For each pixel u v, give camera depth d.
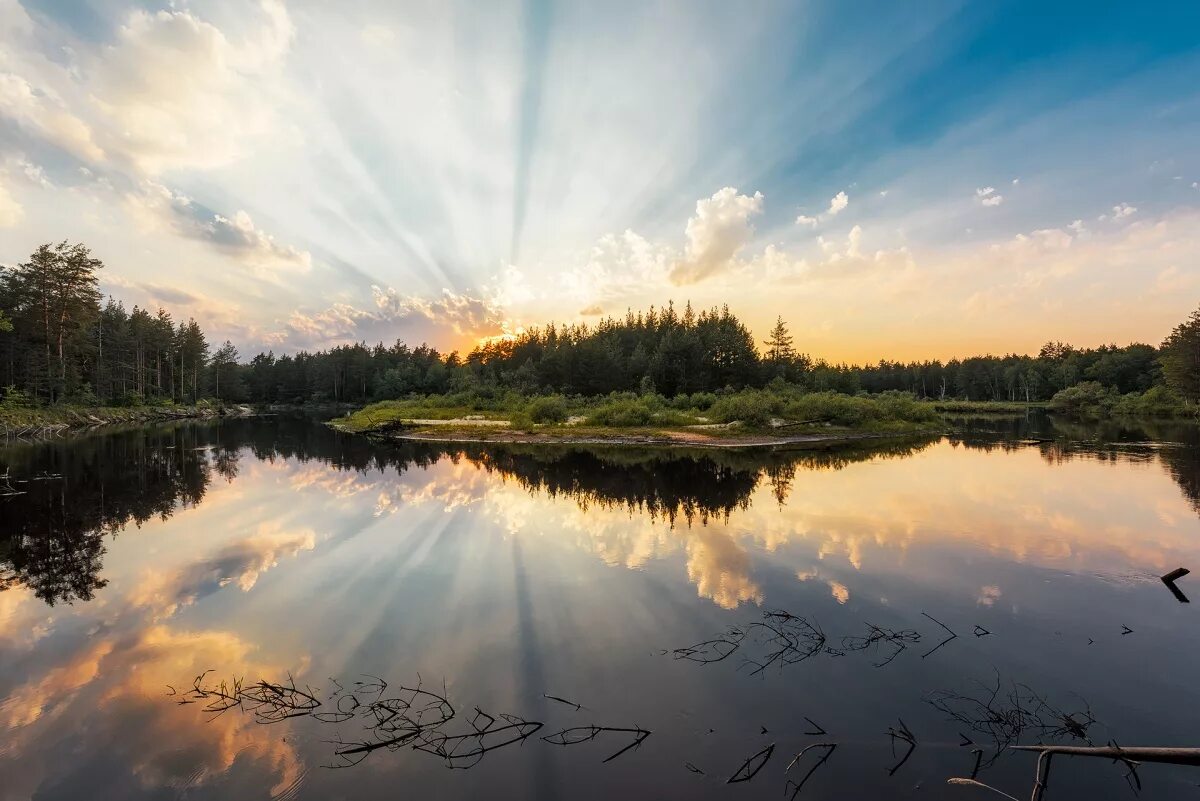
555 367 67.25
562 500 14.76
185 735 4.83
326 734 4.85
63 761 4.48
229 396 98.69
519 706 5.24
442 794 4.11
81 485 17.55
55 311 48.31
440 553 10.03
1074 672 5.79
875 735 4.76
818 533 11.16
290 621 7.20
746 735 4.77
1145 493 15.02
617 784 4.20
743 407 36.03
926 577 8.64
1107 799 3.99
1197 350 50.00
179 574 9.01
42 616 7.43
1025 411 72.06
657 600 7.77
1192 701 5.25
